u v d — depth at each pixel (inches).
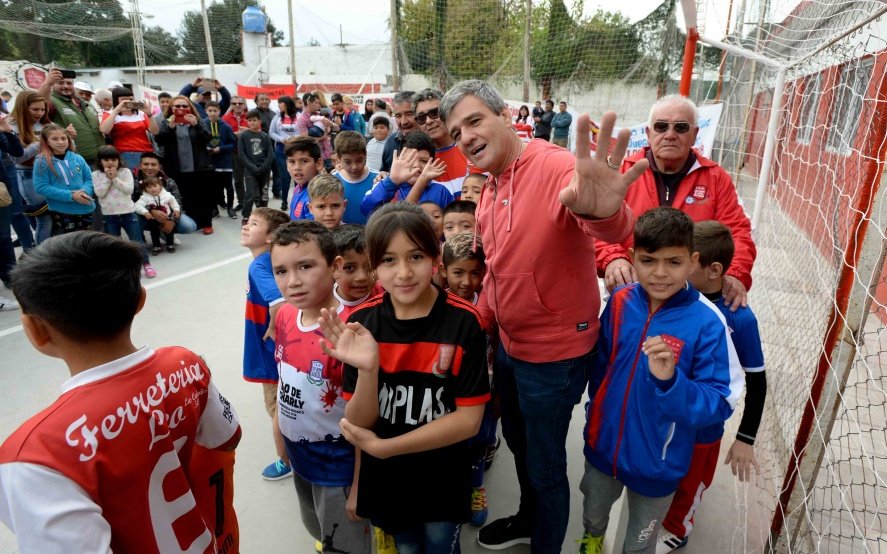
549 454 64.8
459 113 56.2
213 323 162.7
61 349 37.7
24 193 201.8
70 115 224.1
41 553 32.2
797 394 96.0
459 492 57.6
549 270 56.0
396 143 161.6
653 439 60.7
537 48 496.1
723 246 66.2
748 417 69.4
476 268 77.3
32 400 119.5
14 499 32.3
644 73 397.4
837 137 94.8
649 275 58.6
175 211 227.6
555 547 69.1
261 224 80.8
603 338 66.4
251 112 273.9
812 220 112.6
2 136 185.8
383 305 54.9
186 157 251.9
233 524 52.0
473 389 52.8
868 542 76.2
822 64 105.7
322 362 60.4
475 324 53.5
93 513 33.6
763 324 143.5
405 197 110.4
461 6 508.7
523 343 61.2
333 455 61.7
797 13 133.6
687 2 120.6
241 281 199.8
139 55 685.3
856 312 58.6
